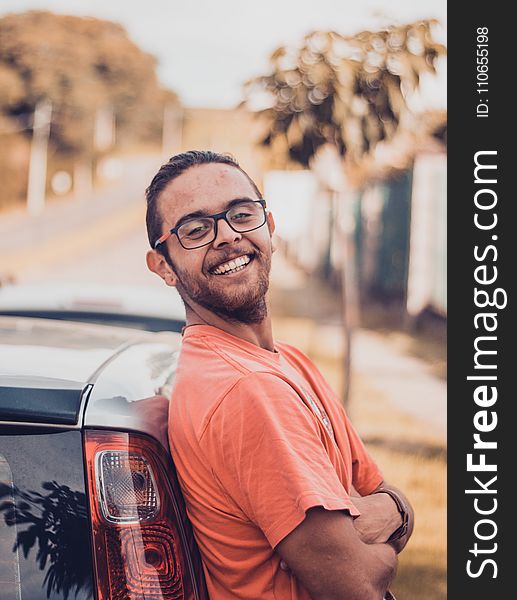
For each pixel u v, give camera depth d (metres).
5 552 1.99
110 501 2.02
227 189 2.41
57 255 27.42
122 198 54.38
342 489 2.11
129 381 2.29
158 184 2.45
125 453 2.06
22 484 2.02
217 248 2.38
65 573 1.98
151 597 2.01
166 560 2.05
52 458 2.03
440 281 13.05
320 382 2.59
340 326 13.80
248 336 2.43
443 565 4.83
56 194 58.91
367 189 17.28
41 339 2.75
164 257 2.47
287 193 25.02
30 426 2.04
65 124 60.53
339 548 2.04
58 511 2.00
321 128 6.95
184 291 2.44
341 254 7.79
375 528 2.38
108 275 21.98
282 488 2.03
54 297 4.61
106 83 82.50
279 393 2.12
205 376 2.20
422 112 7.24
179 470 2.15
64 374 2.21
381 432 7.21
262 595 2.12
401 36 6.84
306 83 6.88
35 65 59.56
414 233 13.95
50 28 64.25
